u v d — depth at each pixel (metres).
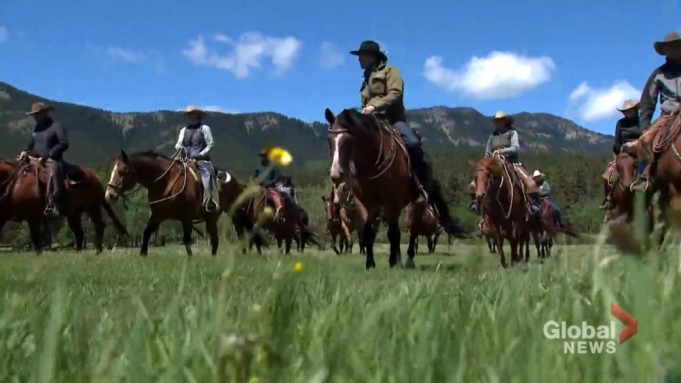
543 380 1.20
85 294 4.16
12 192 12.98
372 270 7.33
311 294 3.00
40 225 13.45
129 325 2.16
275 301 1.38
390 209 9.02
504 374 1.21
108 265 7.91
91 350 1.75
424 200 9.27
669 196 7.23
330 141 8.40
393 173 8.79
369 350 1.53
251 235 1.40
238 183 13.97
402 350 1.51
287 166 1.39
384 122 9.02
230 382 0.98
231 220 1.38
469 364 1.36
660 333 1.33
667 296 1.85
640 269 1.35
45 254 12.62
